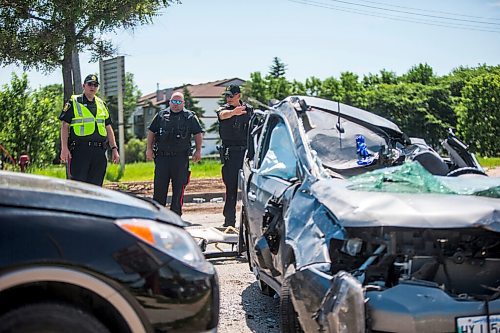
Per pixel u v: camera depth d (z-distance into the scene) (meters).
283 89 55.34
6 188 3.31
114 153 9.15
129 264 3.29
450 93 41.25
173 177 9.26
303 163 5.27
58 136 21.03
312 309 4.09
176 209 9.35
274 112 6.34
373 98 40.94
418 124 39.59
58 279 3.15
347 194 4.43
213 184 17.16
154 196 9.36
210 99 79.56
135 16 13.16
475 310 3.84
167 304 3.37
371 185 4.61
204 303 3.49
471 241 4.22
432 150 6.03
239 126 9.48
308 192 4.83
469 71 45.16
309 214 4.63
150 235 3.41
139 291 3.30
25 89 19.22
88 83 8.64
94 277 3.21
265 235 5.27
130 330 3.30
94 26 13.02
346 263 4.27
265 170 5.98
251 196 6.16
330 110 6.09
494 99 32.94
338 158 5.67
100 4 12.84
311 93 52.38
